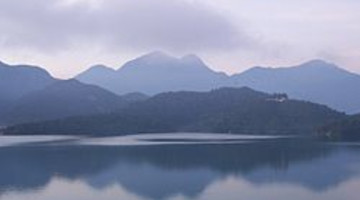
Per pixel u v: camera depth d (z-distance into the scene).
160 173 139.62
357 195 108.88
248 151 196.25
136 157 177.50
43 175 136.12
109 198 108.19
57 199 107.50
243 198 106.62
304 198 106.56
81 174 138.25
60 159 172.88
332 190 113.88
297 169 144.25
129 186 120.31
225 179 128.75
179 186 119.81
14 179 129.88
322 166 149.62
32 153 194.12
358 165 151.12
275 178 129.25
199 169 146.75
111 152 195.75
